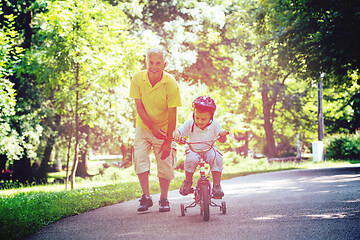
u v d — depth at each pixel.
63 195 9.48
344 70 16.17
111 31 13.45
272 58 20.22
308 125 44.47
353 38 14.66
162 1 24.33
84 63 12.63
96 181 18.06
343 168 16.44
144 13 23.95
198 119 5.82
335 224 4.67
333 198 6.96
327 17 15.70
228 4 26.44
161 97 6.23
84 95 13.02
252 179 13.65
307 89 40.78
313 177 12.63
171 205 7.23
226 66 27.94
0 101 14.11
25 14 22.58
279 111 45.19
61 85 13.42
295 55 17.27
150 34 14.40
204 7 24.30
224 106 28.66
